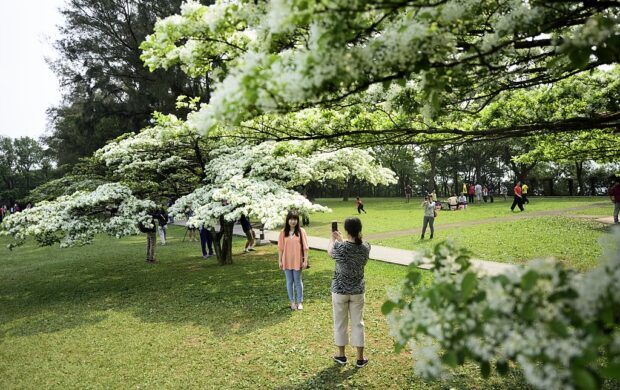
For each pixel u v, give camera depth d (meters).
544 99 5.54
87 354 5.62
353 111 4.26
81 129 23.03
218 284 9.19
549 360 1.52
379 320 6.29
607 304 1.57
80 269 12.40
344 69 1.89
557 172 44.22
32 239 21.73
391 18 2.29
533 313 1.59
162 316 7.11
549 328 1.55
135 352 5.60
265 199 9.00
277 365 4.97
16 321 7.32
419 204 33.69
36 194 14.14
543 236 12.36
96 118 22.47
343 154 10.26
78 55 21.09
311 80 1.85
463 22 2.36
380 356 5.07
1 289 10.15
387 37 2.01
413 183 57.97
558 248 10.34
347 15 1.86
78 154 25.42
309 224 21.41
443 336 1.83
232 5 2.57
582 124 3.34
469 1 2.28
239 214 8.77
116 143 10.92
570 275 1.78
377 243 13.45
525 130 3.54
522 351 1.58
